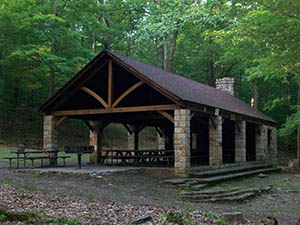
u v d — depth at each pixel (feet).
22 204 23.82
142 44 106.52
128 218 23.84
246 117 65.62
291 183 52.90
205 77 128.67
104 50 48.29
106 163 59.72
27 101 99.96
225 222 26.25
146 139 107.04
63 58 81.05
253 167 63.82
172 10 91.30
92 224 21.11
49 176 41.83
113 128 106.22
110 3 107.04
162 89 45.16
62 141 87.51
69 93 53.01
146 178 44.21
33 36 81.87
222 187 42.88
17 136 84.07
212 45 106.83
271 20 37.01
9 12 77.05
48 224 19.34
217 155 53.88
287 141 113.80
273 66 43.78
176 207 30.73
